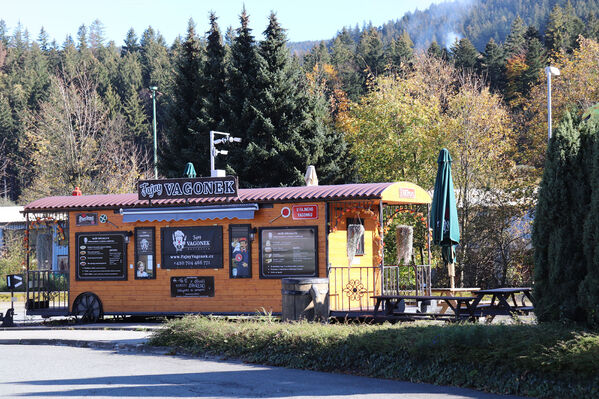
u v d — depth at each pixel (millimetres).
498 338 9656
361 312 15906
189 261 19422
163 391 9750
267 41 39531
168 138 41875
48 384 10469
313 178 21781
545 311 10117
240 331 13000
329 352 11422
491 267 31750
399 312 15797
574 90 49750
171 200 19344
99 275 20453
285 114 38344
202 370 11547
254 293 18609
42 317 23297
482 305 15430
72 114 49531
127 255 20188
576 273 9828
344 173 38094
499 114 36438
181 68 42188
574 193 9891
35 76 90688
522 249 30969
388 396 9047
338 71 88500
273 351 12250
